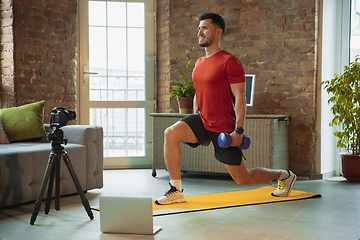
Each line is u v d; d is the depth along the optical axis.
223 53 2.63
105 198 2.15
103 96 4.83
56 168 2.50
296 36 4.21
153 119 4.22
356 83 3.94
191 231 2.15
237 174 2.72
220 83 2.59
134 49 4.87
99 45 4.79
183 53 4.57
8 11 4.06
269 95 4.32
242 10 4.37
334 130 4.52
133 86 4.89
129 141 4.91
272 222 2.34
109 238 2.04
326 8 4.21
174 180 2.83
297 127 4.24
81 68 4.73
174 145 2.78
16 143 3.42
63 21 4.49
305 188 3.59
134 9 4.84
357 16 4.39
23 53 4.13
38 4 4.25
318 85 4.19
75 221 2.38
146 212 2.09
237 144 2.49
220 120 2.65
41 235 2.10
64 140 2.46
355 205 2.84
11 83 4.07
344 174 4.04
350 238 2.02
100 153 3.41
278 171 3.03
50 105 4.37
